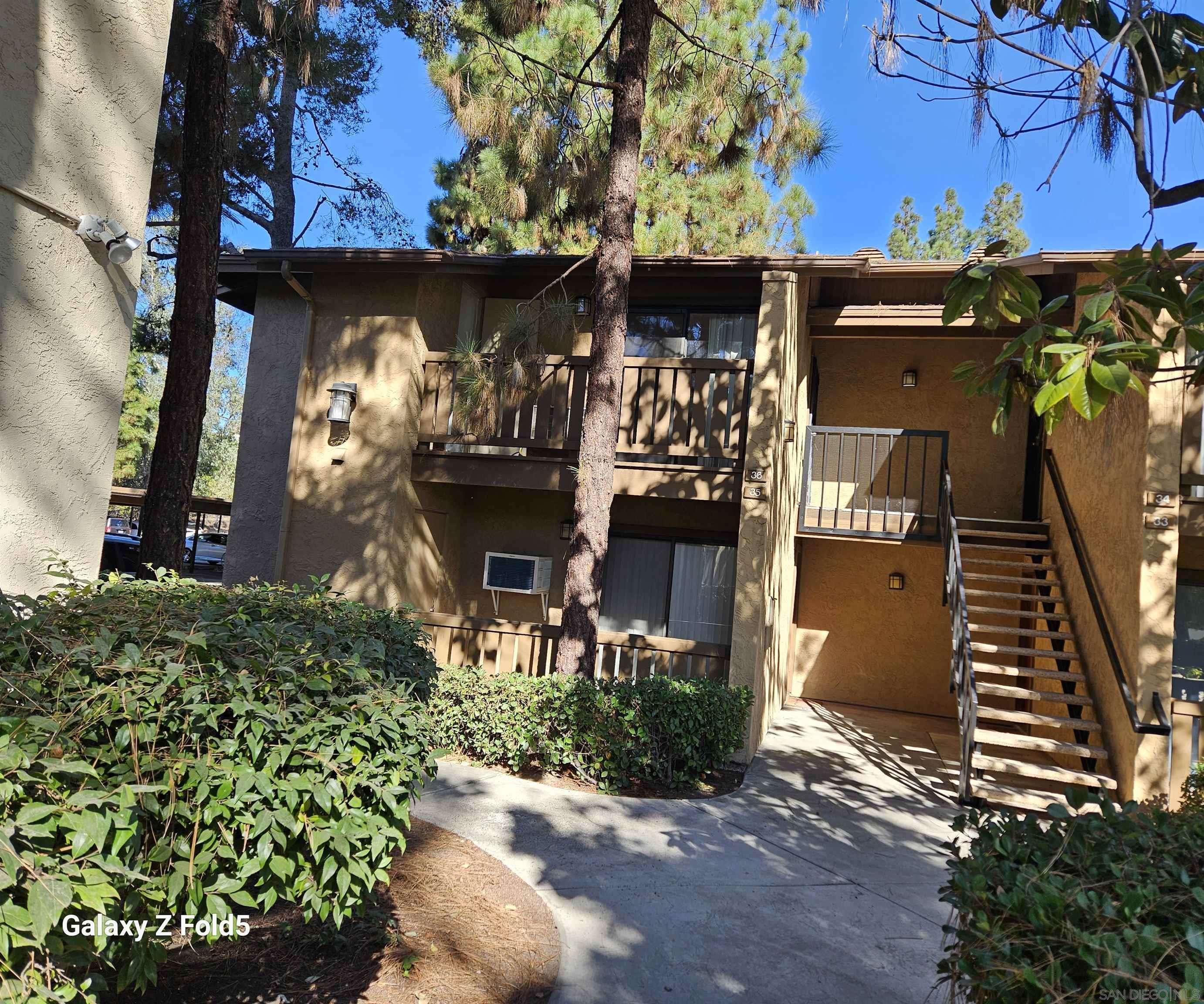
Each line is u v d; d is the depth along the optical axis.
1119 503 7.92
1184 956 1.68
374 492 9.15
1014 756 9.16
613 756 6.64
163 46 4.32
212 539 24.98
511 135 8.49
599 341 7.36
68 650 2.40
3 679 2.17
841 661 12.23
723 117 8.31
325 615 4.08
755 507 8.05
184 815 2.21
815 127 8.01
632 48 7.40
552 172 8.74
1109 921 1.86
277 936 3.79
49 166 3.70
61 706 2.21
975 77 4.41
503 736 6.88
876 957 4.04
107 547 17.55
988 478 11.62
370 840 2.62
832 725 10.32
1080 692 8.71
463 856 4.95
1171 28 4.05
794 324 8.89
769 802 6.66
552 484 8.90
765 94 8.12
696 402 8.67
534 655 8.62
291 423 9.83
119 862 1.92
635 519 10.18
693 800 6.53
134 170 4.15
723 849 5.44
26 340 3.61
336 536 9.23
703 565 9.95
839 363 12.23
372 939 3.78
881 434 10.03
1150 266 3.56
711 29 9.27
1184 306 3.48
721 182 14.27
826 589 12.37
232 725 2.49
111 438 4.09
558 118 8.55
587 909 4.39
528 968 3.73
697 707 6.82
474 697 7.06
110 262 4.01
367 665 3.25
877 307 10.08
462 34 8.73
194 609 3.30
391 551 9.02
